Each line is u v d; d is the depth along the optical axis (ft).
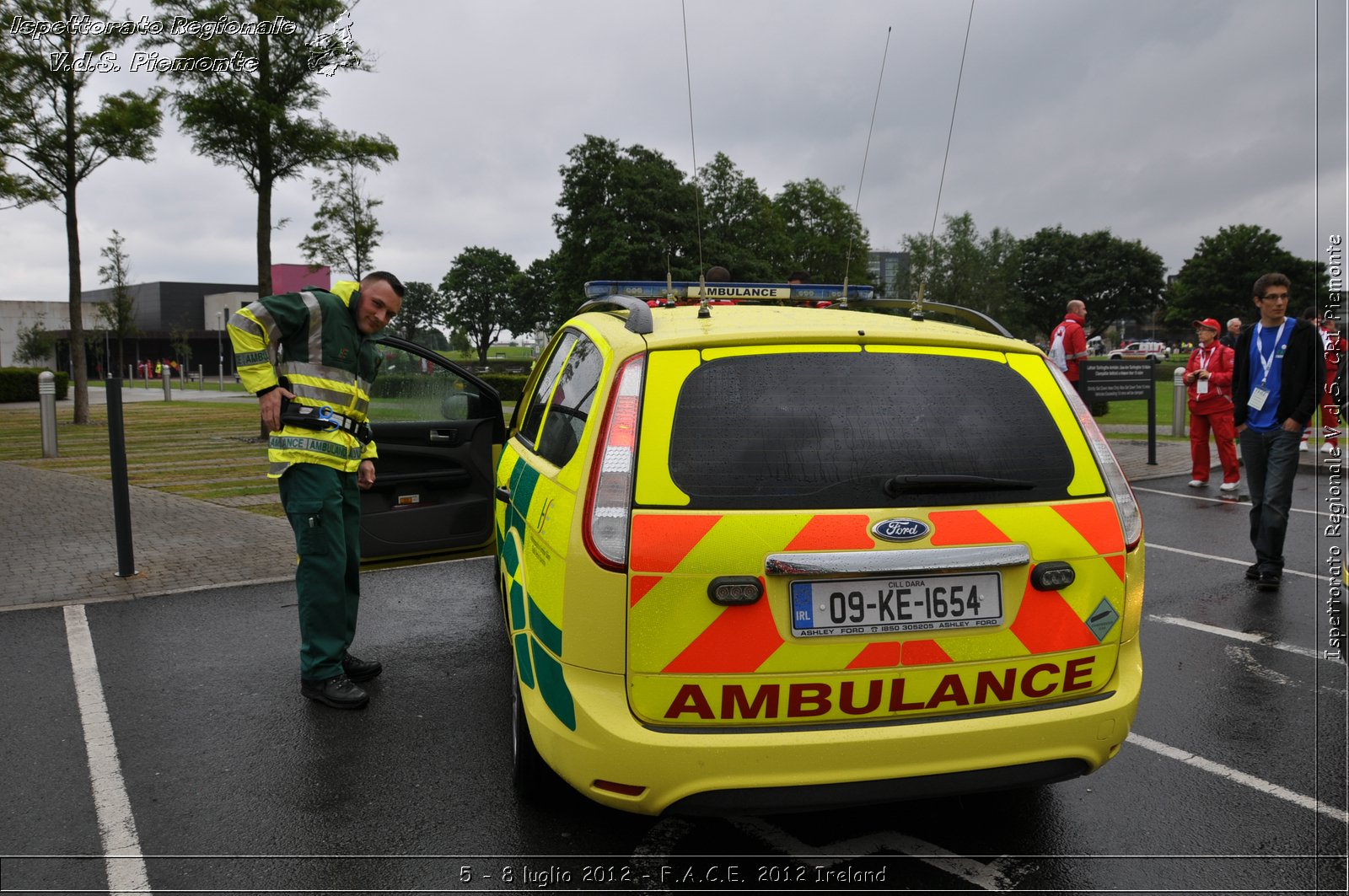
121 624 16.88
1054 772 8.13
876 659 7.74
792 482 7.79
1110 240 278.26
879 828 9.68
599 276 120.67
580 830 9.63
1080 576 8.21
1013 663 8.02
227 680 14.03
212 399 111.86
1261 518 19.01
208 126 43.91
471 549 15.78
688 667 7.59
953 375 8.64
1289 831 9.54
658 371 8.21
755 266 121.49
